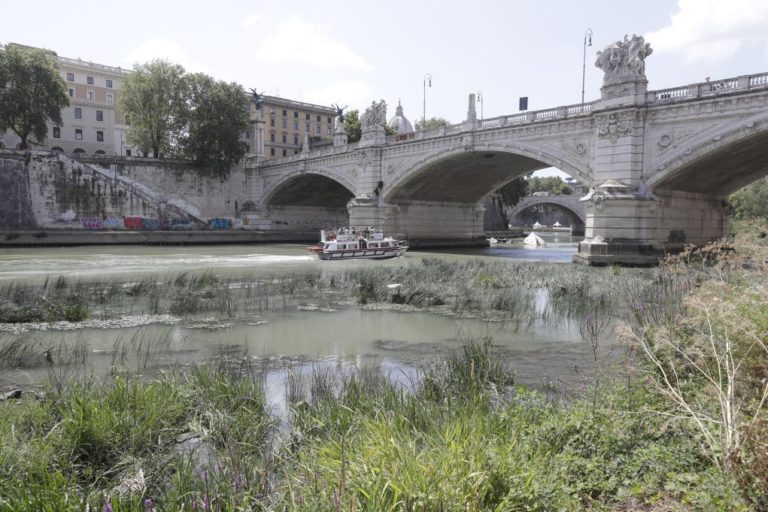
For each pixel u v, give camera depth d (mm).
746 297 7336
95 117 97188
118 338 15461
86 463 6668
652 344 9047
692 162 33719
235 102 72188
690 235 41156
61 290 22453
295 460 6277
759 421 5035
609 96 36750
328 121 127000
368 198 56625
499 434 6449
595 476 5578
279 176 73062
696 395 6785
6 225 56031
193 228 68312
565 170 40625
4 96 61062
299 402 8719
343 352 13961
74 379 9531
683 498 4945
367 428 6504
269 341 15234
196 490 5570
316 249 44156
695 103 32875
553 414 7230
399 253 48250
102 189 62062
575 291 22797
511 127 43438
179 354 13664
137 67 70000
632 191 35719
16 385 10914
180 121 70375
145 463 6672
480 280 25797
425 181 56688
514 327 17109
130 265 37438
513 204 106000
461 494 4781
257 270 34438
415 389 9820
